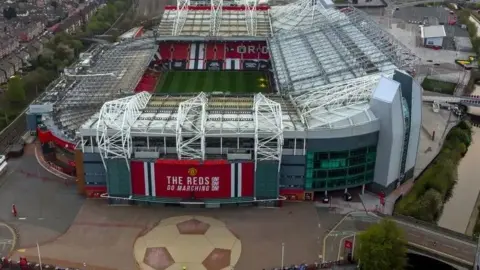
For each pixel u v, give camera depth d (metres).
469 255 127.38
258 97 164.25
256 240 136.62
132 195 149.50
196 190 147.88
